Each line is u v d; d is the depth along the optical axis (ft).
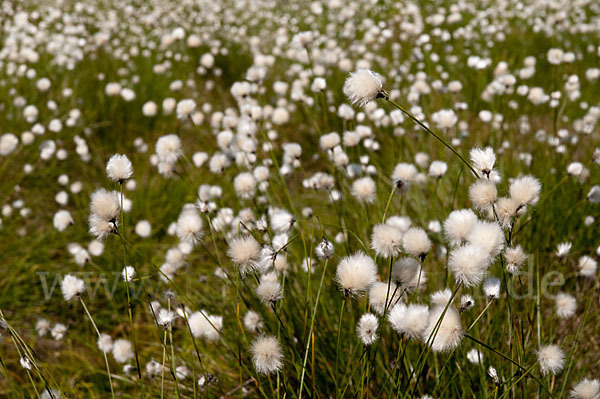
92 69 9.03
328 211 5.66
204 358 3.83
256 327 3.34
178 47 11.06
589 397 2.86
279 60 10.94
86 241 5.58
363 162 4.53
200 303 4.09
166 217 6.01
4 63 9.19
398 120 5.12
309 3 15.05
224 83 10.34
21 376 3.98
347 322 3.65
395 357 3.50
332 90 7.32
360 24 11.03
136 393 3.81
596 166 5.13
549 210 4.58
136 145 7.61
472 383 3.33
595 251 4.25
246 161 4.55
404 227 3.35
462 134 5.45
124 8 14.28
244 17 14.97
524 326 3.59
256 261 2.96
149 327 4.51
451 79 8.46
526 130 6.31
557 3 12.73
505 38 10.66
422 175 4.28
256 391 3.55
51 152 5.99
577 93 5.74
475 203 2.86
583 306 4.01
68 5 13.74
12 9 12.97
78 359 4.19
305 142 7.51
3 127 7.33
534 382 3.41
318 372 3.43
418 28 8.64
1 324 3.05
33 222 5.93
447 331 2.72
